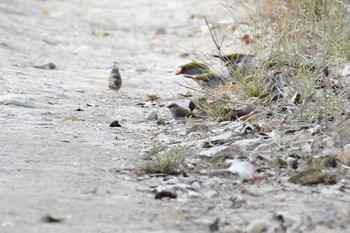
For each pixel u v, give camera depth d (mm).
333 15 18500
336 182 10953
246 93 15742
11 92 18109
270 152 12406
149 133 14500
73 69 22531
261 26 17781
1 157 11969
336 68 16391
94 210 9586
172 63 23891
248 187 10773
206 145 13180
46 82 19766
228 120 15031
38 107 16766
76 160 12055
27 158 12016
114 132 14461
